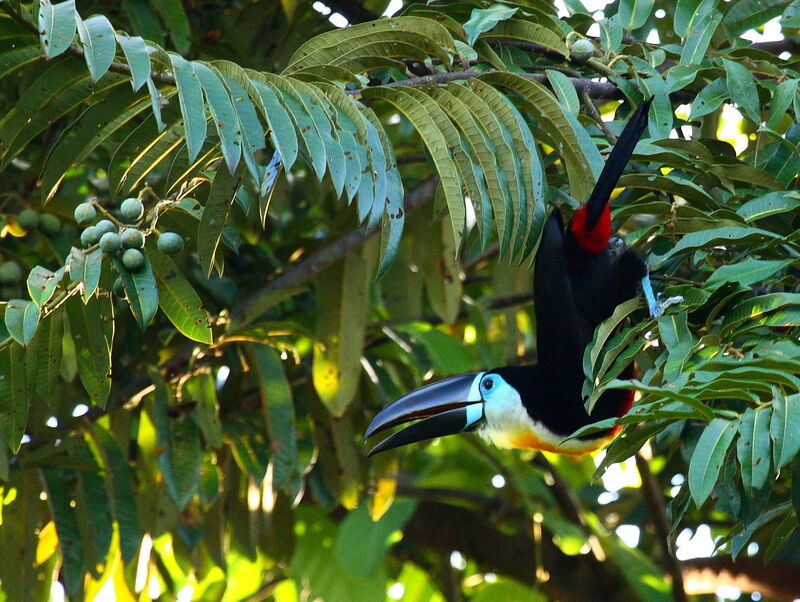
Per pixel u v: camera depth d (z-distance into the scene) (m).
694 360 5.57
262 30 9.92
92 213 5.78
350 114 5.79
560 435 7.06
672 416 4.80
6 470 7.40
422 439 7.43
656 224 6.52
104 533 8.27
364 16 9.76
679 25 7.70
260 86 5.56
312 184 10.62
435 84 6.15
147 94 5.87
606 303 7.02
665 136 6.91
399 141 10.98
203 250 5.93
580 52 7.32
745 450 4.68
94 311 5.98
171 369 9.08
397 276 10.21
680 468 10.77
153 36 8.34
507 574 12.25
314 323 10.05
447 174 5.89
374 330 10.12
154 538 8.98
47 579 8.95
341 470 10.09
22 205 8.25
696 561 11.98
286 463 8.74
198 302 6.00
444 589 12.57
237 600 12.17
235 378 9.45
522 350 12.21
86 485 8.37
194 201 6.12
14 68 5.91
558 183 7.23
